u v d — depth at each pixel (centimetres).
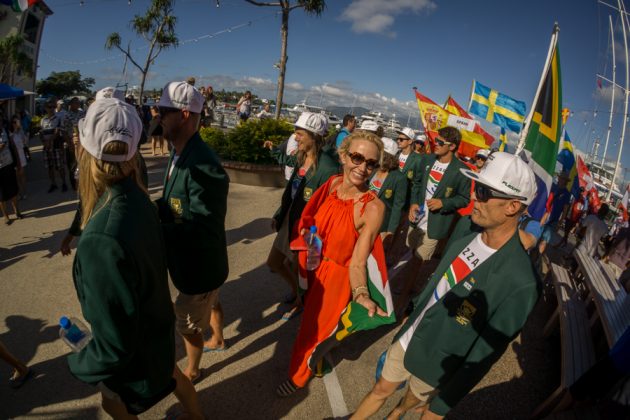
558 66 332
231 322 351
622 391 204
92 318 131
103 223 128
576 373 265
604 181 2272
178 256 221
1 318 333
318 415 257
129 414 179
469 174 180
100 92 321
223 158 829
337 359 318
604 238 988
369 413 225
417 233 404
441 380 188
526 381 320
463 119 773
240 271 452
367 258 225
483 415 277
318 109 2080
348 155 222
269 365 297
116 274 126
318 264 244
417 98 792
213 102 1227
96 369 138
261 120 853
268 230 590
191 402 211
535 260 498
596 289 376
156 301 153
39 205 657
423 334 190
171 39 2175
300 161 345
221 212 222
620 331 298
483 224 176
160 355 162
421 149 791
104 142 130
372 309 200
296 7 1090
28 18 2464
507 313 165
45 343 305
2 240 503
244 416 250
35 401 249
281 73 1135
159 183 800
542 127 337
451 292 185
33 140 1633
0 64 2156
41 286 390
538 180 338
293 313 360
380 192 415
